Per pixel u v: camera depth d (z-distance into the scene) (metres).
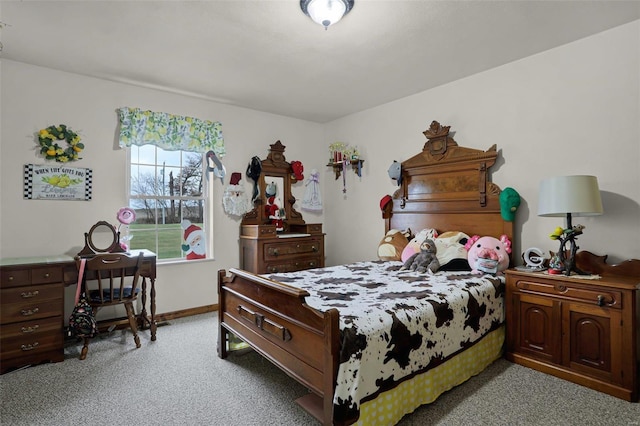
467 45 2.75
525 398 2.12
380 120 4.32
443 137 3.55
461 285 2.53
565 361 2.35
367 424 1.70
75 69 3.19
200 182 4.15
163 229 3.89
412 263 3.20
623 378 2.10
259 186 4.49
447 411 1.98
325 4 2.07
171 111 3.84
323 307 1.99
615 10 2.29
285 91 3.80
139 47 2.75
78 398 2.14
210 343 3.07
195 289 3.99
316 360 1.75
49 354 2.64
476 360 2.45
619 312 2.12
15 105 3.02
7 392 2.21
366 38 2.61
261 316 2.22
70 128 3.26
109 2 2.14
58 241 3.20
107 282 3.46
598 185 2.57
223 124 4.23
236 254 4.31
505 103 3.15
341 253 4.91
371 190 4.47
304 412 1.99
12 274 2.54
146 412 1.99
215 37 2.59
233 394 2.19
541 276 2.47
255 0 2.11
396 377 1.81
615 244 2.54
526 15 2.33
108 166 3.46
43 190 3.14
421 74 3.35
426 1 2.14
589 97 2.66
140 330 3.40
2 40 2.63
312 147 5.09
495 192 3.15
